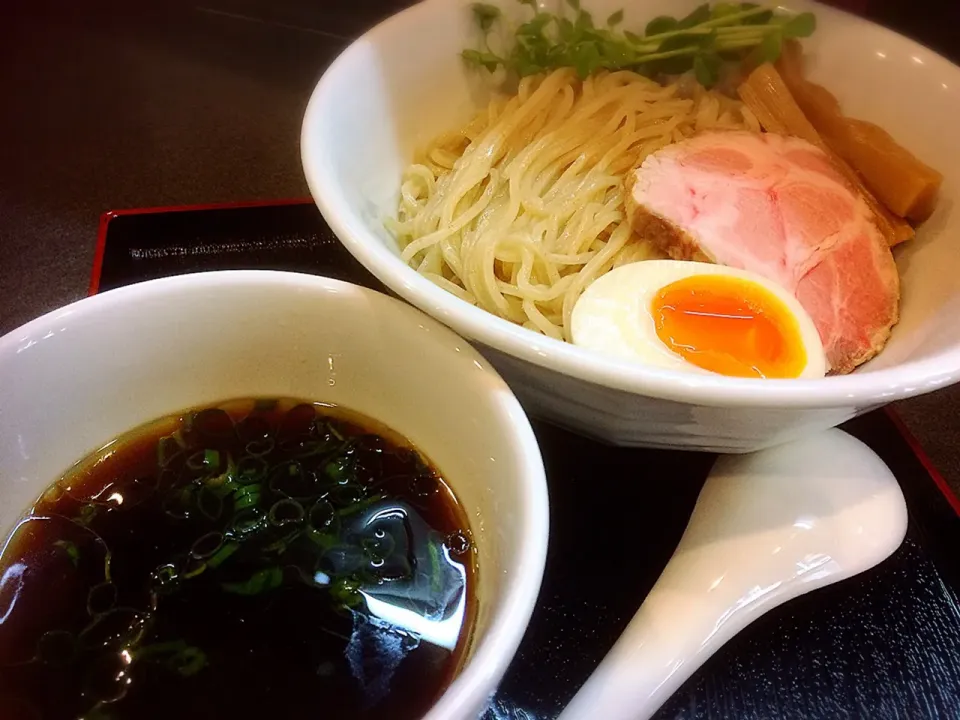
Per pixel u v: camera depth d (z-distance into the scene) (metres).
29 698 0.13
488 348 0.15
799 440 0.18
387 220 0.22
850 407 0.14
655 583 0.16
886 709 0.15
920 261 0.21
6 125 0.31
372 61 0.21
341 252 0.22
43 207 0.27
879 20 0.27
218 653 0.13
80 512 0.15
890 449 0.19
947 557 0.17
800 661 0.15
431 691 0.13
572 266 0.22
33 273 0.24
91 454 0.16
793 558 0.16
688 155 0.22
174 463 0.16
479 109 0.25
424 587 0.14
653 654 0.15
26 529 0.15
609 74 0.24
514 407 0.14
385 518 0.15
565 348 0.14
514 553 0.12
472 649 0.12
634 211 0.21
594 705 0.14
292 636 0.14
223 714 0.13
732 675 0.15
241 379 0.16
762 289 0.19
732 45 0.24
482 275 0.21
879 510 0.17
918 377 0.14
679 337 0.18
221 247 0.22
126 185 0.28
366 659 0.13
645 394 0.14
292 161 0.29
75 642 0.13
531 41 0.24
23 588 0.14
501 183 0.23
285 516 0.15
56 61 0.35
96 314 0.15
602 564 0.16
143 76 0.34
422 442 0.16
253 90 0.33
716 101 0.24
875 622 0.16
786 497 0.17
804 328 0.18
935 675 0.15
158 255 0.22
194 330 0.16
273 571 0.14
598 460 0.18
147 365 0.16
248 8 0.36
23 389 0.14
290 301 0.15
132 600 0.14
